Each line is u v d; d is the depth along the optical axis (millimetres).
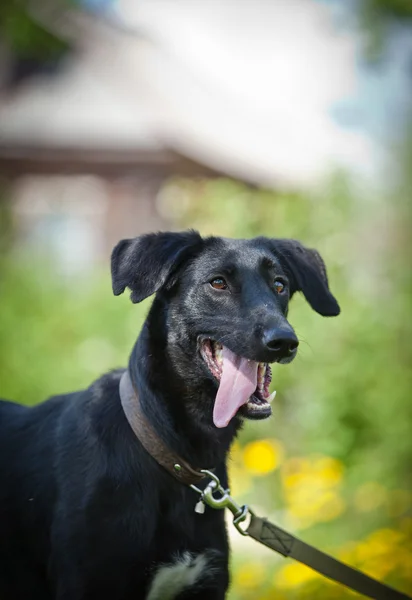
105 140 17094
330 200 11383
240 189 13281
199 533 4254
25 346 10805
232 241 4609
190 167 17234
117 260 4473
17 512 4422
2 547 4488
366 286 10914
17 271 11742
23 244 14438
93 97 17281
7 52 17266
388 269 10766
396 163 11906
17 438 4633
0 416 4895
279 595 5758
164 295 4477
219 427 4156
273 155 19141
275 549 4270
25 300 11328
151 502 4164
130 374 4359
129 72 17125
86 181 17453
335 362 9766
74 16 16203
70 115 17250
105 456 4195
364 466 8711
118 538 4074
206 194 12664
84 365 10750
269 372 4453
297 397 10055
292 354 4242
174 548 4168
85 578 4070
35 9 13969
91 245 17453
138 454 4211
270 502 8359
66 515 4145
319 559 4277
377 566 5664
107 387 4469
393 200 11555
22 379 10523
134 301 4270
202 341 4406
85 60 17219
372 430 9281
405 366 9656
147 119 17078
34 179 17531
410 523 6445
